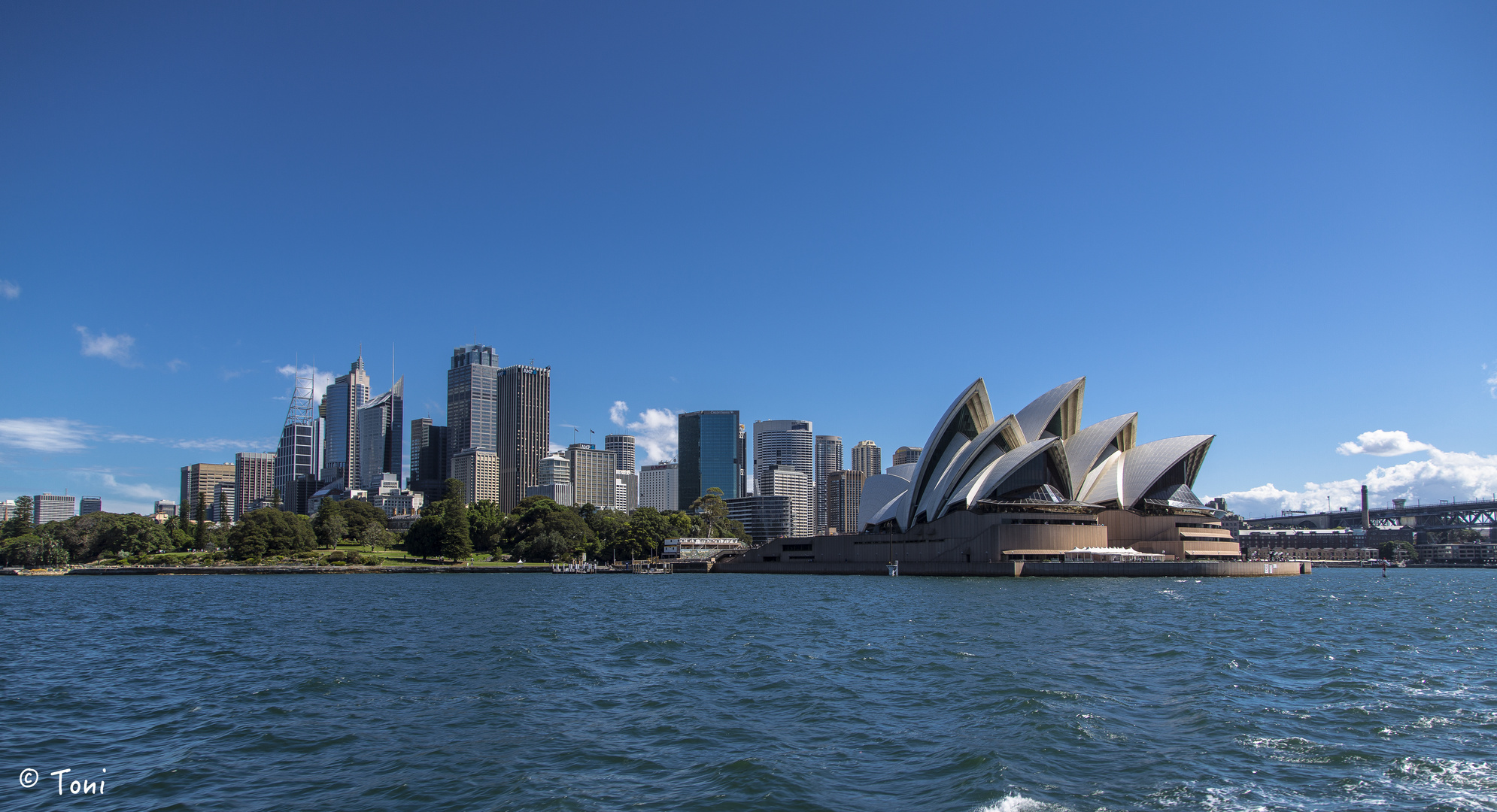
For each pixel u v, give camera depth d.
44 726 34.03
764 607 85.81
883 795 24.36
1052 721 31.59
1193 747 28.58
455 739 30.95
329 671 45.34
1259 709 33.94
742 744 29.84
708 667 45.75
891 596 100.94
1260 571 151.25
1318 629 61.59
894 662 46.12
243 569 199.38
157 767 28.12
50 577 192.75
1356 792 24.16
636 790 25.00
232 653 53.12
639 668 45.91
